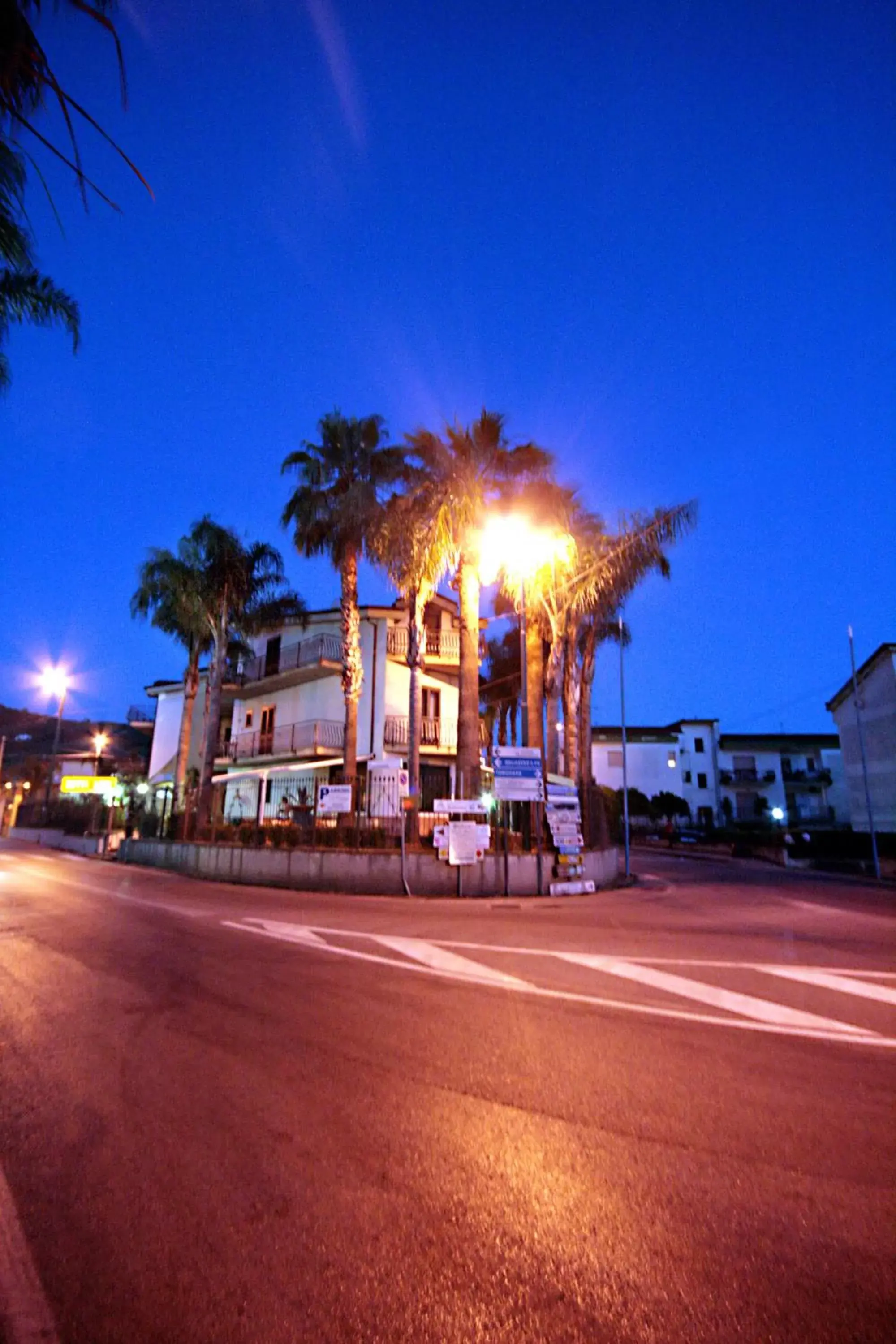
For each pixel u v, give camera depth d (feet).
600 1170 11.23
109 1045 17.08
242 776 80.64
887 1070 15.58
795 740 200.85
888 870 99.04
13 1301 8.16
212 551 89.20
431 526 66.85
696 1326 7.77
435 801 57.93
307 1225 9.70
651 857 131.85
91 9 11.51
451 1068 15.64
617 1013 20.03
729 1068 15.71
